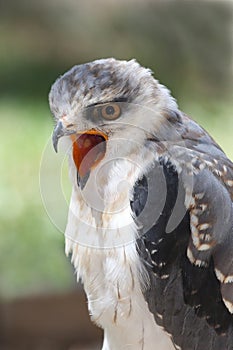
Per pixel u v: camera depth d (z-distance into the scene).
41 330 15.38
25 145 22.62
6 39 28.36
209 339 7.46
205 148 7.56
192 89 25.67
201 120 24.05
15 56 28.12
